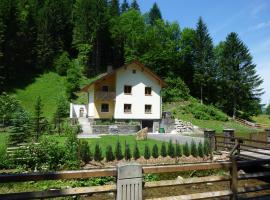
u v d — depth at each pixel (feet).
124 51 271.69
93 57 270.46
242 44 225.35
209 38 248.93
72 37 285.23
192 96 247.91
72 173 17.54
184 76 257.96
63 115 162.20
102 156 60.39
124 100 144.25
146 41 253.85
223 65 230.07
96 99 140.77
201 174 51.29
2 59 208.03
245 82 222.69
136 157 60.75
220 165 22.13
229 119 201.36
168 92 218.18
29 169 51.06
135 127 124.06
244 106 229.25
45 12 260.01
